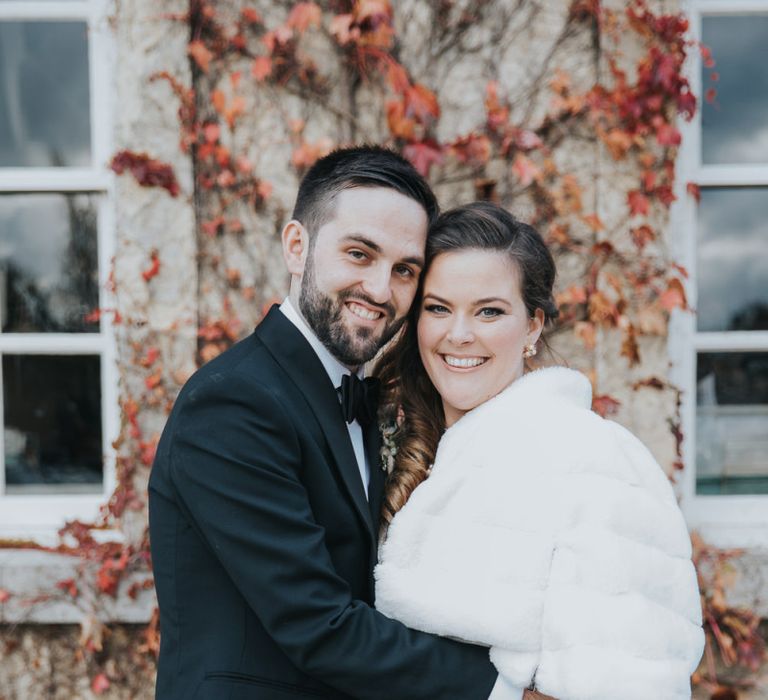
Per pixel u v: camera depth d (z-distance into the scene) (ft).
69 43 9.73
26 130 9.75
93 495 9.79
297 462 4.93
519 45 9.20
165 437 5.21
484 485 5.07
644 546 4.87
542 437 5.10
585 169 9.20
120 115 9.11
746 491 9.73
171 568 5.03
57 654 9.25
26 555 9.24
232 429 4.80
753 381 9.75
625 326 9.04
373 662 4.61
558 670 4.54
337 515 5.03
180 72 9.05
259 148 9.21
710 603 9.08
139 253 9.14
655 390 9.17
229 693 4.76
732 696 9.12
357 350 5.26
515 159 9.17
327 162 5.40
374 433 5.89
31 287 9.80
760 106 9.73
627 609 4.59
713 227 9.75
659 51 8.93
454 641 4.85
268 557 4.65
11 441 9.84
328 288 5.17
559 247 9.21
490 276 5.49
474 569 4.87
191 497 4.81
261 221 9.24
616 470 5.01
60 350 9.75
